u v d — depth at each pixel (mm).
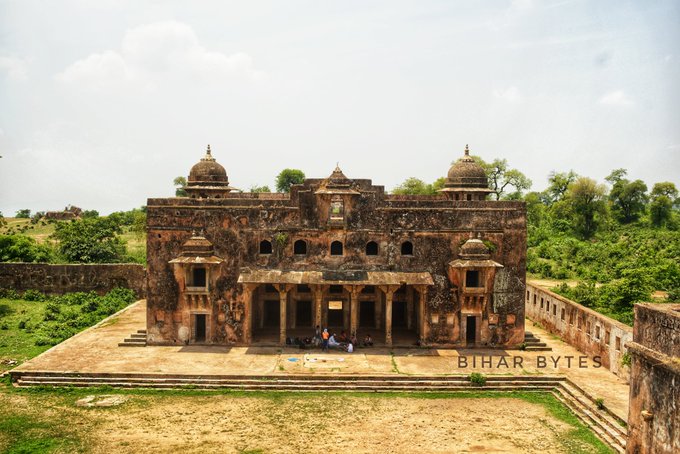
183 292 36031
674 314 18609
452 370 32125
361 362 33344
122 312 45500
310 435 25234
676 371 17984
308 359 33719
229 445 24203
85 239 60438
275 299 39719
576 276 61656
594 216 94625
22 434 24812
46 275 52000
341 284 35219
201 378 30703
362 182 36469
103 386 30172
